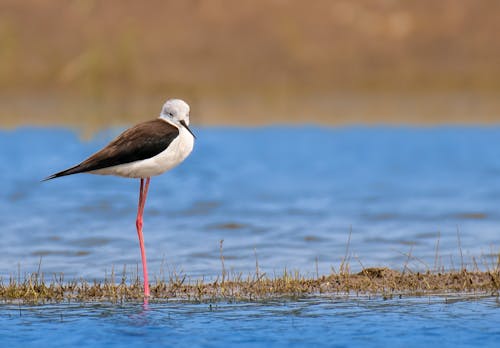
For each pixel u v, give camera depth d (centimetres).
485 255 1284
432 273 1167
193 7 3884
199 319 956
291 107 3127
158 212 1662
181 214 1642
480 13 3969
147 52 3653
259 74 3619
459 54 3788
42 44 3631
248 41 3772
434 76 3622
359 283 1098
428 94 3431
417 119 2862
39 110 3016
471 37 3872
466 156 2266
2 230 1495
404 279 1116
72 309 1000
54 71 3475
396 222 1564
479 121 2803
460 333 906
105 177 2058
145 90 3406
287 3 3919
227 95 3369
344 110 3061
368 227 1522
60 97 3291
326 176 2058
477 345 873
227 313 979
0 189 1878
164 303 1025
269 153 2331
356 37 3847
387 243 1389
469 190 1872
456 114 2952
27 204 1730
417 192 1856
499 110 3020
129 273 1202
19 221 1572
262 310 991
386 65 3716
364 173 2081
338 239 1422
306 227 1520
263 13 3866
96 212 1659
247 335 902
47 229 1505
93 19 3753
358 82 3575
